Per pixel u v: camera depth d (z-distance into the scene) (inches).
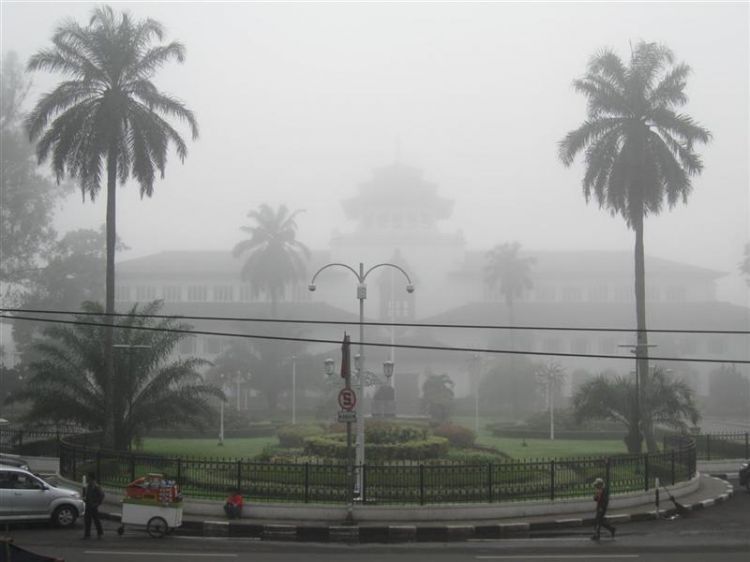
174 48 1565.0
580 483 1080.2
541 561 750.5
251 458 1366.9
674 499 1099.9
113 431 1428.4
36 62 1515.7
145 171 1521.9
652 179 1572.3
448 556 778.2
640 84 1609.3
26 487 917.2
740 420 2881.4
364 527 912.3
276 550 808.3
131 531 913.5
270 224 3073.3
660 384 1529.3
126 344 1475.1
